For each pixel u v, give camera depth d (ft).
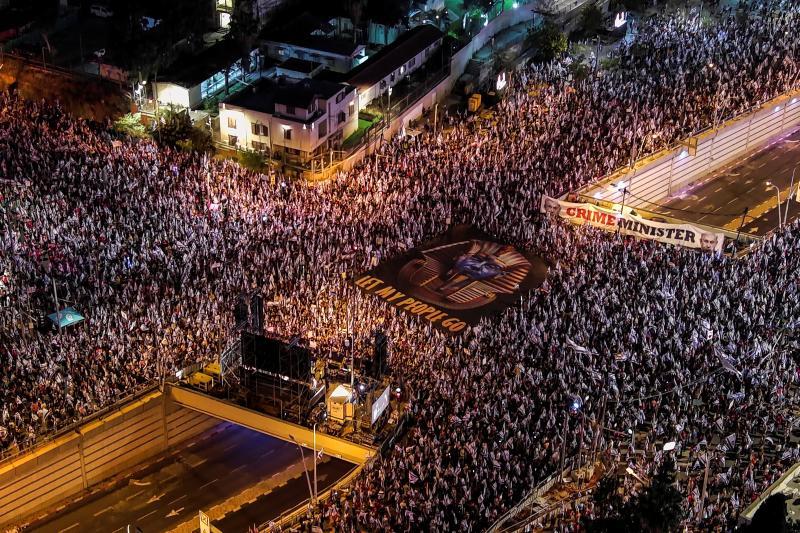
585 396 294.46
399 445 285.43
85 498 300.40
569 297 345.92
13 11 504.43
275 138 428.56
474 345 322.34
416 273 367.45
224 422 332.60
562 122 449.06
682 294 344.90
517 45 523.29
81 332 314.96
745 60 501.56
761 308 339.16
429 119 473.26
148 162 409.08
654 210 435.53
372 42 520.83
